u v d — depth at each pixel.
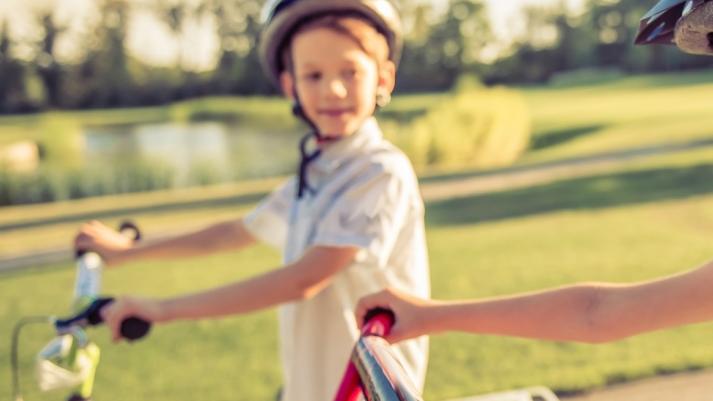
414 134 16.06
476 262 6.29
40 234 11.20
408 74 27.62
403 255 1.73
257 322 4.97
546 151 17.14
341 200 1.67
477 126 16.00
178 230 10.63
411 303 1.14
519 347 4.07
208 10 22.94
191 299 1.54
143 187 16.27
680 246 6.31
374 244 1.64
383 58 1.78
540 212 8.67
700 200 8.41
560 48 29.52
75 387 1.56
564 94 26.81
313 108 1.74
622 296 0.97
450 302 1.12
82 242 2.05
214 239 2.12
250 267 6.89
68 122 17.30
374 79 1.76
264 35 1.81
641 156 13.46
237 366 4.22
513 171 13.60
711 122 17.31
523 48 29.30
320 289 1.65
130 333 1.50
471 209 9.42
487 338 4.23
